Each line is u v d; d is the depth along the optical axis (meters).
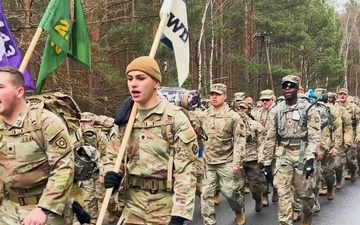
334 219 7.79
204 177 7.04
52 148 3.31
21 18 12.45
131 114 3.67
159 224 3.66
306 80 36.81
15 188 3.48
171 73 19.30
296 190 6.54
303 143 6.36
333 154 8.94
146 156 3.63
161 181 3.64
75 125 3.64
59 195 3.27
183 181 3.48
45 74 4.53
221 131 6.96
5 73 3.27
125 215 3.78
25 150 3.34
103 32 17.78
